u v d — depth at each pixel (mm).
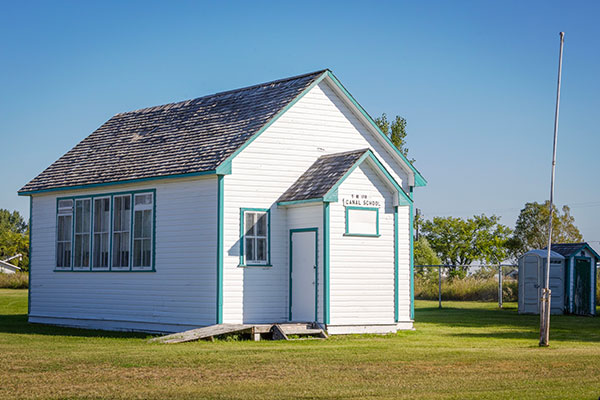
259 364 16562
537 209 69625
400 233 26500
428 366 16328
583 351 19062
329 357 17672
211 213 23609
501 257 72188
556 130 20875
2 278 64750
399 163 27344
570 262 35094
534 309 34719
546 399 12617
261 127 24266
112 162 27969
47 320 29359
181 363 16672
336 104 26203
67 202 28797
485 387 13852
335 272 23203
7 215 162500
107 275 26969
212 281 23422
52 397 13008
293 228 24344
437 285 50375
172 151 26094
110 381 14500
